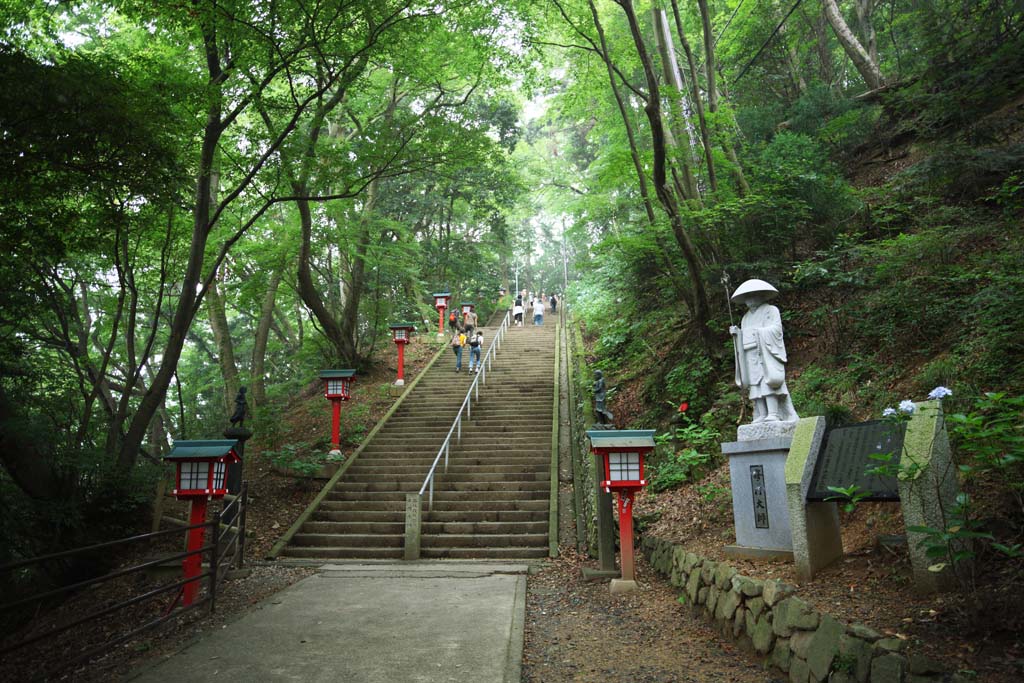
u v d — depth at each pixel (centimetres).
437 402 1588
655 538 753
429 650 490
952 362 645
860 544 494
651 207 1284
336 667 452
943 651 295
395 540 973
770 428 581
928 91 1051
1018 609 306
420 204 2295
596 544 861
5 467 923
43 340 1077
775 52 1838
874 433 441
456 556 924
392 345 2217
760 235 1152
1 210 790
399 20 1028
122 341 2027
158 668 454
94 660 519
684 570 613
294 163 1202
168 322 1689
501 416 1445
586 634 544
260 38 936
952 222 907
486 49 1231
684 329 1359
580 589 710
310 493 1172
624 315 1750
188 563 658
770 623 410
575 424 1318
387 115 1709
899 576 401
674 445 1024
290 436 1498
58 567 909
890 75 1745
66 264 1093
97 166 768
